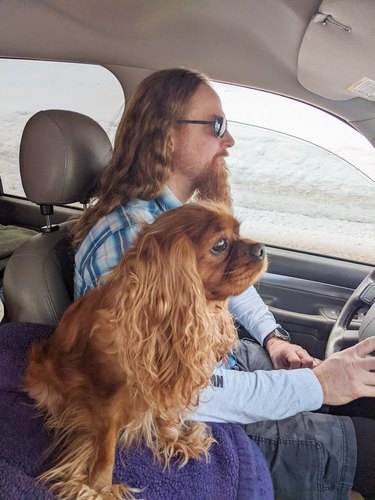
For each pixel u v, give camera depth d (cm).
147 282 111
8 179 299
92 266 142
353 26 131
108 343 119
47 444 120
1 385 139
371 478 149
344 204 266
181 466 123
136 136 154
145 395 114
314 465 142
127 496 112
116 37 204
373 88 170
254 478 126
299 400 139
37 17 199
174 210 122
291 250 263
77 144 170
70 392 124
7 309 166
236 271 115
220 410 137
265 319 195
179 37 193
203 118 157
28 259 162
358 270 251
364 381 141
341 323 200
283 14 149
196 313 112
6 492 104
